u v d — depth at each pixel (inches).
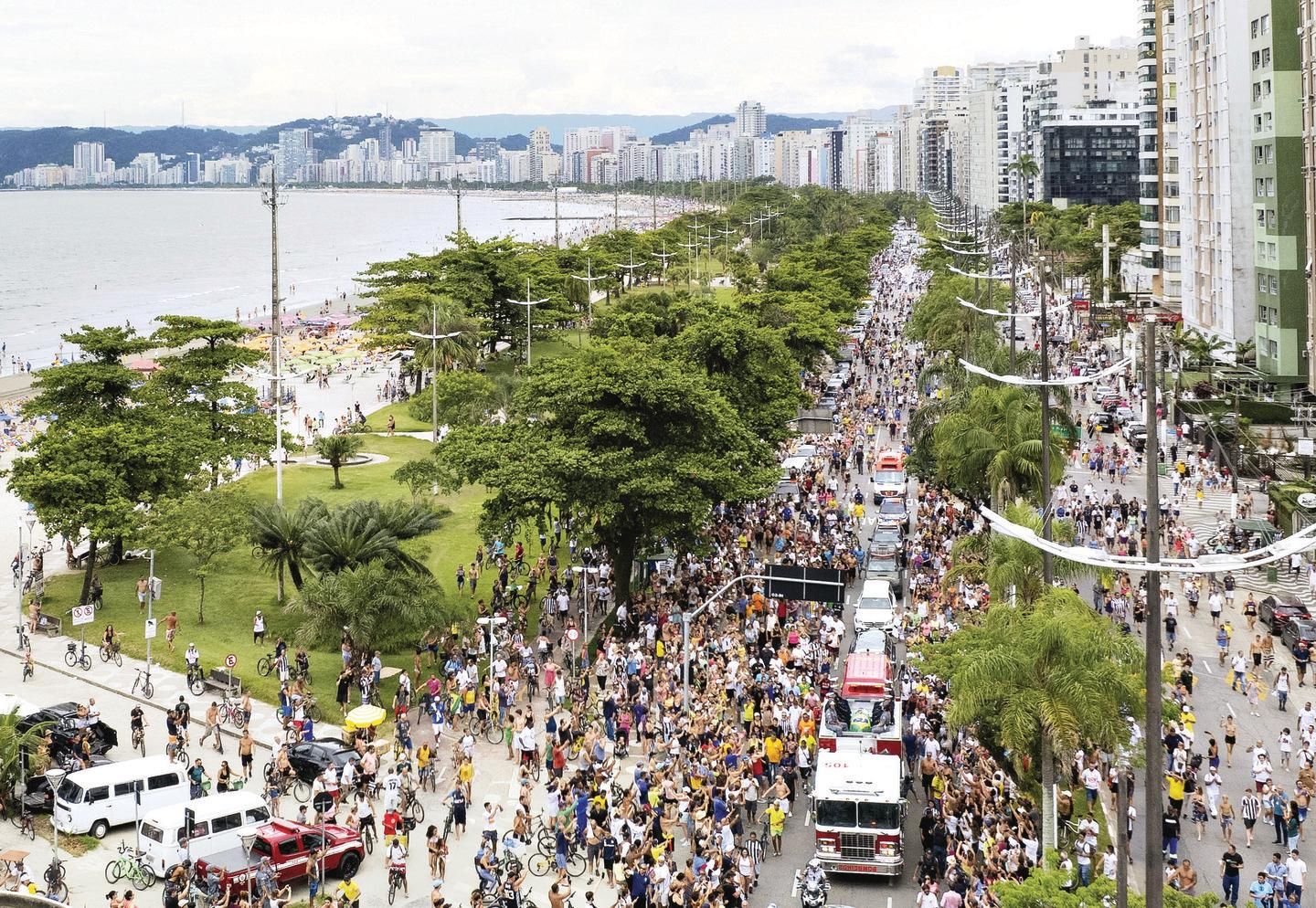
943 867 1828.2
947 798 1899.6
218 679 2632.9
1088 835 1779.0
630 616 2920.8
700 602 2938.0
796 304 5836.6
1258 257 5295.3
